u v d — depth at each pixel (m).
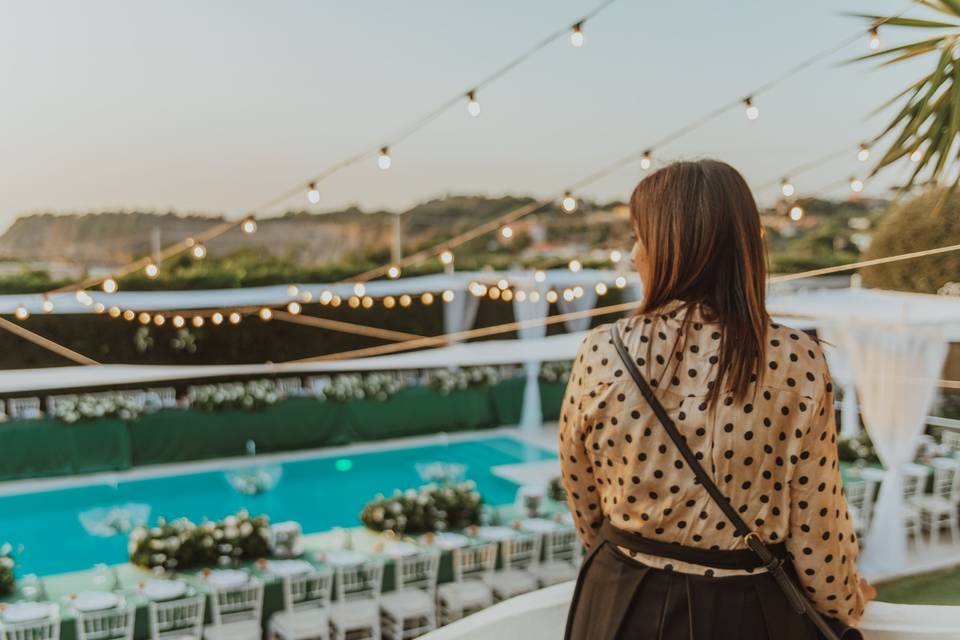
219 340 15.01
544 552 7.85
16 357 13.67
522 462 12.62
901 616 1.49
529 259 27.64
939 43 2.44
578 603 1.22
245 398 12.43
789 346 1.06
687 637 1.08
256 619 6.52
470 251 29.70
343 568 6.90
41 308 12.12
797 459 1.05
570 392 1.17
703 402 1.06
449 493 8.17
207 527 7.20
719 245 1.08
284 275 17.34
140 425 11.80
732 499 1.06
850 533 1.11
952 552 8.84
